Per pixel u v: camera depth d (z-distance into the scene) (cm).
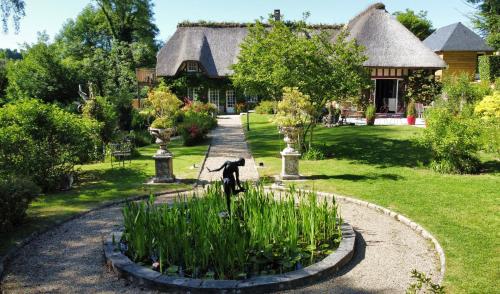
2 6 1253
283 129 1170
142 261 604
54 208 905
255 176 1202
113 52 3834
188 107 3017
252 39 1666
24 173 1002
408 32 2645
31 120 1123
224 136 2194
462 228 736
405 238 725
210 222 621
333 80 1357
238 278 549
